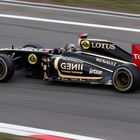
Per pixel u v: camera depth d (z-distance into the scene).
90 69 35.12
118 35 50.69
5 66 36.22
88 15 57.03
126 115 30.38
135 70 33.44
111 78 34.34
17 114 30.64
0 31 51.19
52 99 33.22
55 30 51.78
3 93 34.47
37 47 40.56
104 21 55.03
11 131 27.97
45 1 62.81
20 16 55.94
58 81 37.12
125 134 27.64
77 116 30.25
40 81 37.25
